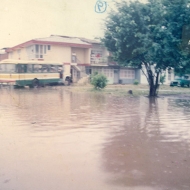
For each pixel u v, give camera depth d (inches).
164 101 647.1
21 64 844.6
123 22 698.2
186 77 975.0
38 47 825.5
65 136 296.7
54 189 176.9
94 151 248.7
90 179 191.2
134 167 214.2
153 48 702.5
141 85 1030.4
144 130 335.6
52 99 611.8
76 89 837.2
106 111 469.1
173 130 339.3
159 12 692.1
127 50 724.0
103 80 839.1
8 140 278.5
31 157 230.4
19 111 449.4
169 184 186.9
